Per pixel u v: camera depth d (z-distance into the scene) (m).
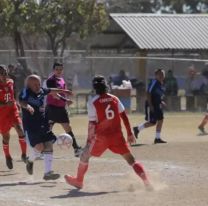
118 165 36.47
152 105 48.53
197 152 42.38
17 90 72.44
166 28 93.50
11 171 35.25
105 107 28.50
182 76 90.00
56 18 87.81
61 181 31.55
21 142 35.94
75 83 88.69
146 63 82.81
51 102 39.91
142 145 46.88
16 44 87.31
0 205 25.30
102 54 102.19
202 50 93.00
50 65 81.56
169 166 36.09
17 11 84.44
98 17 89.88
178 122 67.44
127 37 95.31
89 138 28.78
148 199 26.31
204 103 80.25
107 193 27.95
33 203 25.70
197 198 26.42
